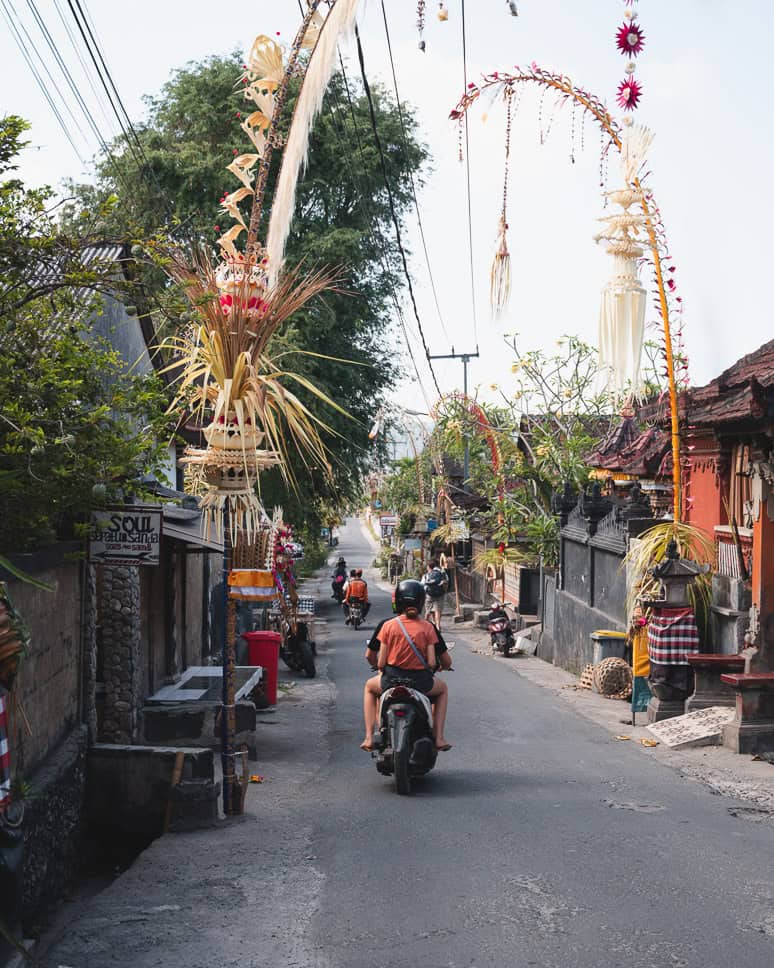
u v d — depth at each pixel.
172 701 12.74
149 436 8.66
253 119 8.22
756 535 12.84
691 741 12.45
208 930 5.93
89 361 8.21
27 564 7.95
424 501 48.97
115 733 11.59
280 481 33.81
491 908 6.21
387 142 34.78
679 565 14.09
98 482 8.21
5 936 5.14
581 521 22.75
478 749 12.70
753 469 12.77
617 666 17.77
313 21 7.85
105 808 9.47
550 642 24.98
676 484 15.30
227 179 31.23
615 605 19.53
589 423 30.36
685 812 8.96
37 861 7.77
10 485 7.83
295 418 8.30
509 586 34.06
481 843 7.80
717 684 13.73
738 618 13.77
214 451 8.23
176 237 8.93
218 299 8.12
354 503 37.34
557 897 6.40
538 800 9.51
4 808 5.46
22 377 7.82
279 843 8.04
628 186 9.66
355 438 35.47
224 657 9.27
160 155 30.89
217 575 20.77
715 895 6.43
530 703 17.06
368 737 10.64
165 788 9.41
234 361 8.23
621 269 9.73
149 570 14.01
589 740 13.37
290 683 20.61
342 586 44.78
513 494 32.28
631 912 6.10
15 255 7.67
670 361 14.84
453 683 20.05
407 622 10.61
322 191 33.69
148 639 13.88
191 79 33.69
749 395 11.61
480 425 32.00
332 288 8.68
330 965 5.36
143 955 5.55
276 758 12.62
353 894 6.56
